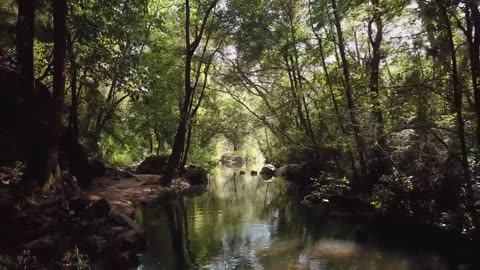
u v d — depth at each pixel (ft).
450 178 42.27
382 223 47.26
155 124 104.99
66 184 42.63
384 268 32.45
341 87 59.16
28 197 32.22
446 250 36.45
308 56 74.79
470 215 39.27
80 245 30.01
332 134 65.67
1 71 48.49
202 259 34.94
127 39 59.88
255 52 82.58
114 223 36.83
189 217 52.60
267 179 108.99
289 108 78.84
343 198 56.80
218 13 79.10
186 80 72.74
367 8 47.06
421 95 44.21
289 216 53.26
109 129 95.30
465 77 43.50
